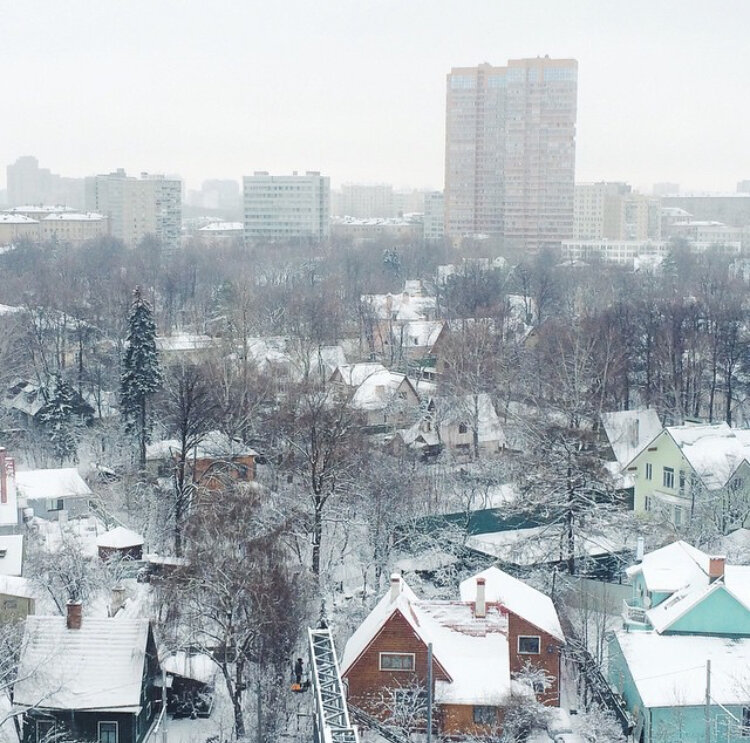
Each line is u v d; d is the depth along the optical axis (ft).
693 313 434.30
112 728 178.70
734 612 193.06
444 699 179.32
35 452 374.63
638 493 291.79
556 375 357.82
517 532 255.91
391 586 191.72
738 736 174.50
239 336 408.26
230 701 198.80
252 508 235.40
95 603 220.23
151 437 352.28
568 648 200.23
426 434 350.64
